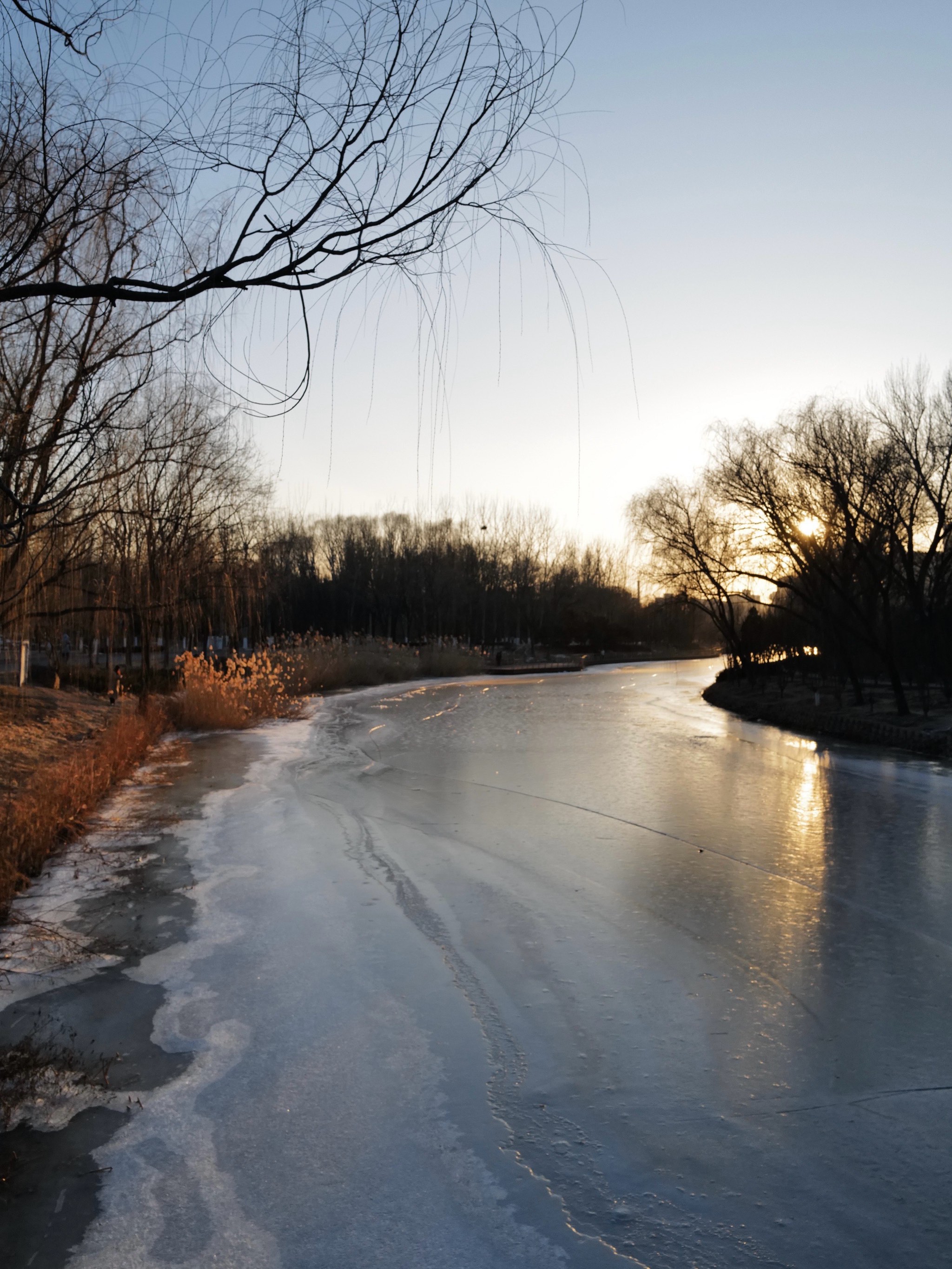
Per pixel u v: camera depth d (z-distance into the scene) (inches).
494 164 117.0
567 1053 204.2
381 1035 210.1
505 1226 143.8
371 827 430.0
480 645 2775.6
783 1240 142.1
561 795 536.1
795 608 1371.8
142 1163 157.3
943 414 930.1
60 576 429.7
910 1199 153.0
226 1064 193.3
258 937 272.5
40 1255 134.3
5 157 156.3
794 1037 214.2
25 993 227.9
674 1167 161.2
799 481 970.7
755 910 311.1
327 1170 156.8
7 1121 167.9
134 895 309.9
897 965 261.3
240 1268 132.6
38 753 524.1
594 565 3398.1
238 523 924.6
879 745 805.9
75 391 208.2
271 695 954.1
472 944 274.1
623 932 287.6
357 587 2516.0
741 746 796.6
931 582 1037.8
